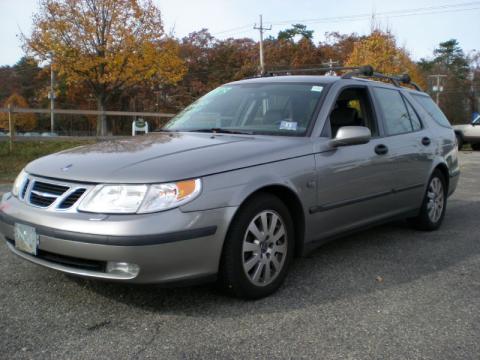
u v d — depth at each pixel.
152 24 29.69
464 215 6.46
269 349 2.67
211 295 3.40
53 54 28.53
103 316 3.04
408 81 5.59
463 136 20.64
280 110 4.13
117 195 2.89
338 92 4.25
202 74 61.50
